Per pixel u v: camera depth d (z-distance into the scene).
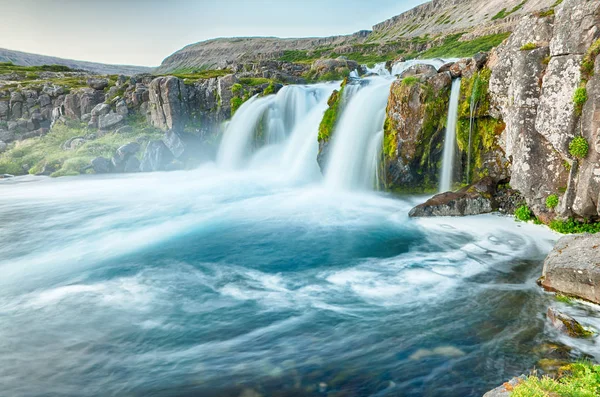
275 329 8.44
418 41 95.12
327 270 11.55
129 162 30.78
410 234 14.27
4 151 37.16
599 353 6.91
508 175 15.80
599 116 10.80
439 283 10.33
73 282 11.19
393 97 18.25
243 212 17.95
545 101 12.36
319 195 20.50
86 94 40.72
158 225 16.53
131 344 8.05
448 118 17.56
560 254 9.62
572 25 11.33
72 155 32.53
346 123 21.64
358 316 8.85
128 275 11.61
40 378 7.07
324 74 47.66
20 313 9.40
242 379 6.85
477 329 8.04
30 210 19.47
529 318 8.32
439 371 6.78
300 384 6.66
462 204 15.34
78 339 8.27
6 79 65.50
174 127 34.81
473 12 127.31
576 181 11.88
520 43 13.91
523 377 5.80
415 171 18.75
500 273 10.73
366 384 6.57
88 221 17.44
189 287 10.70
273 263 12.26
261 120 30.09
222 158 31.78
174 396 6.50
